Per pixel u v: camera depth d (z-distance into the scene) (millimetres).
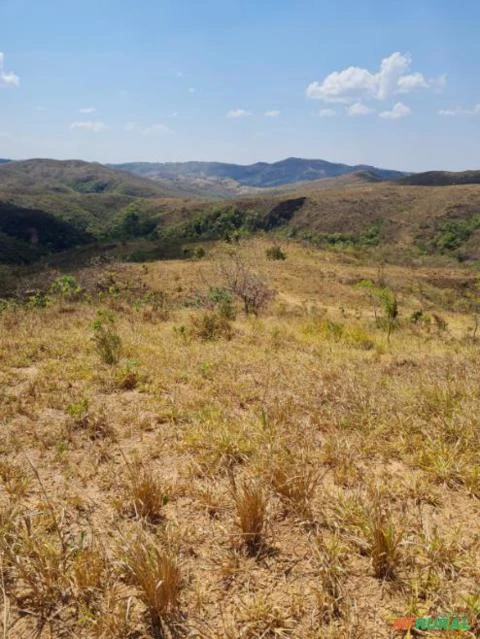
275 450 3383
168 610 1992
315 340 9422
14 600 2074
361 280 43062
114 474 3127
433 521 2691
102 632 1899
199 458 3404
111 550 2361
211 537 2549
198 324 9367
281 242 62938
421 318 22031
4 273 55688
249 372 5910
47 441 3650
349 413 4277
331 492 2959
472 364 6504
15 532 2424
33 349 6406
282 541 2506
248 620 1977
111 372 5480
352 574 2248
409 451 3574
